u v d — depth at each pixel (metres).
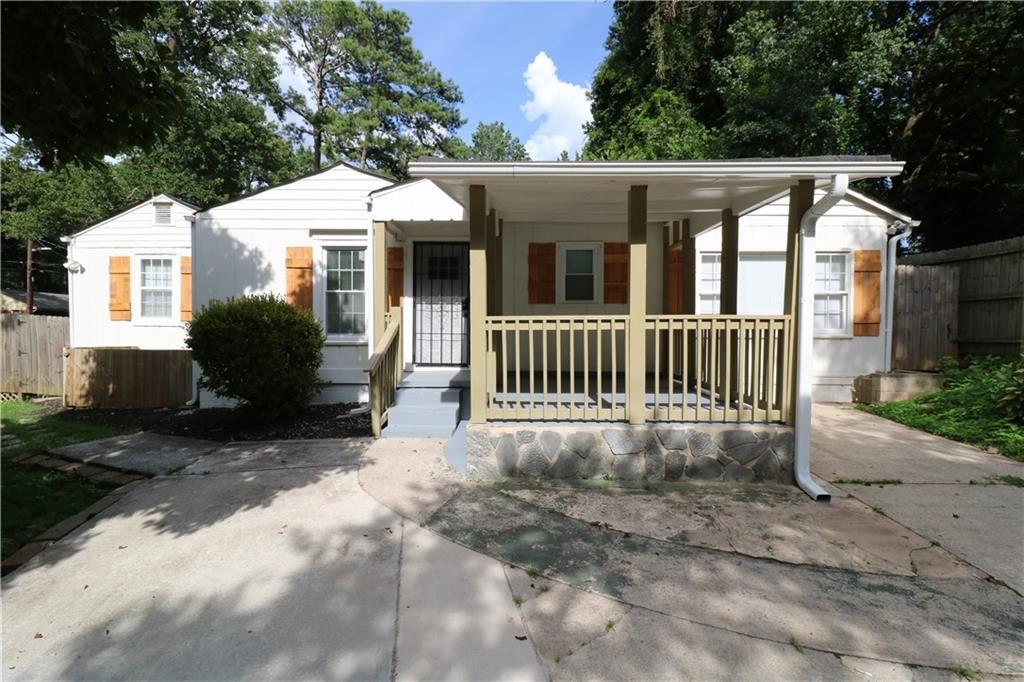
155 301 10.94
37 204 18.77
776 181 4.88
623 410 5.13
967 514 4.19
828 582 3.16
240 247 8.56
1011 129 12.18
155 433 6.99
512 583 3.14
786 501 4.50
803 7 11.19
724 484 4.94
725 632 2.68
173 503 4.39
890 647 2.56
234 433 6.83
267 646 2.57
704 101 15.11
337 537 3.73
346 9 24.88
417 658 2.48
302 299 8.59
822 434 6.75
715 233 8.98
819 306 9.23
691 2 13.84
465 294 8.56
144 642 2.61
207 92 19.53
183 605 2.92
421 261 8.54
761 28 11.52
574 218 7.68
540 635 2.65
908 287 9.33
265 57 21.22
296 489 4.67
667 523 4.02
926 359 9.27
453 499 4.45
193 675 2.37
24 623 2.78
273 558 3.44
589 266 8.45
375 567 3.32
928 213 13.70
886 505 4.39
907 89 12.73
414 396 6.94
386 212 7.16
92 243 10.84
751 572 3.28
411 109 26.23
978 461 5.60
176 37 17.75
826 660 2.46
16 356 10.48
